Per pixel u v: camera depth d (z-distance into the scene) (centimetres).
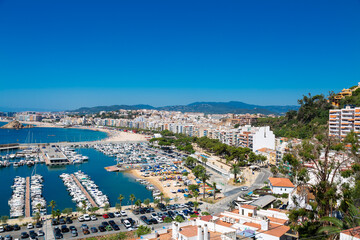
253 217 7844
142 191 19600
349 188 6625
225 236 6131
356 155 6391
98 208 14338
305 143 7025
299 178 7106
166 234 7781
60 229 12288
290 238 6512
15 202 15925
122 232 11644
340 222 5656
